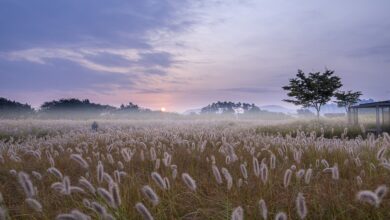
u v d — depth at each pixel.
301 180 5.00
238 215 2.40
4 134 22.42
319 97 42.16
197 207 3.89
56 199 4.50
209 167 6.21
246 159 6.86
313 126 25.23
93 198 3.99
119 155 8.05
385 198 3.75
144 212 2.59
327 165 5.39
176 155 7.64
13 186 5.62
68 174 6.20
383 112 24.00
